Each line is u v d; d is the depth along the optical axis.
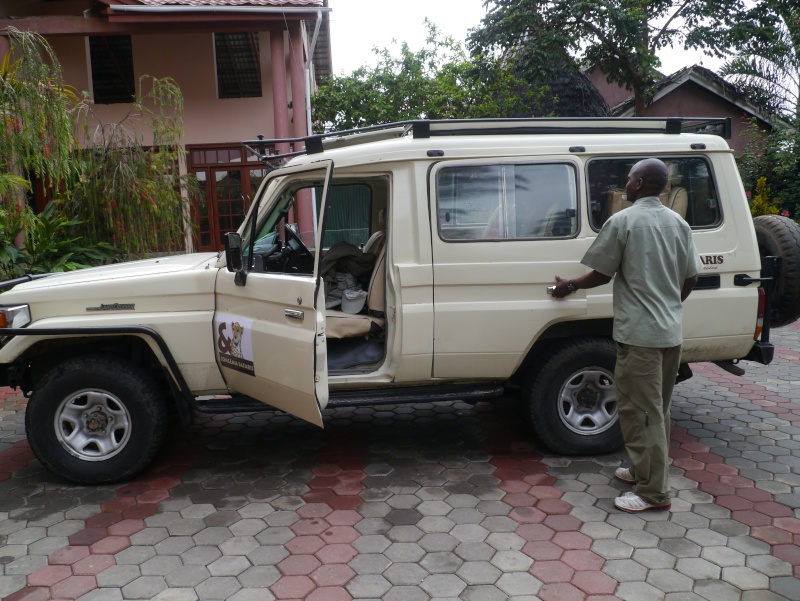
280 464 4.41
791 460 4.27
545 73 13.41
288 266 4.80
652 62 13.38
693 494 3.82
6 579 3.10
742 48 14.48
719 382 6.07
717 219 4.19
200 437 4.93
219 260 4.27
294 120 11.82
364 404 4.06
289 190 4.37
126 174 8.76
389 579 3.05
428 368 4.08
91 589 3.01
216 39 12.41
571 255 4.08
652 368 3.48
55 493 4.02
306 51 13.35
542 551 3.26
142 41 12.26
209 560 3.24
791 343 7.65
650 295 3.46
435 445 4.68
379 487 4.02
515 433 4.88
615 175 4.16
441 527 3.52
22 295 4.05
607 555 3.21
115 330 3.98
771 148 14.50
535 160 4.06
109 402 4.07
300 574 3.11
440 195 4.02
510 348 4.08
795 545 3.26
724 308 4.14
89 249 8.80
